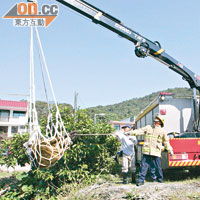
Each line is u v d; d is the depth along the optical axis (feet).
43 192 19.58
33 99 13.56
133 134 19.88
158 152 19.13
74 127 23.34
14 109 136.56
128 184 20.39
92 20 28.48
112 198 15.76
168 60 32.83
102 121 26.73
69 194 18.13
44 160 14.80
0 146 26.76
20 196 19.06
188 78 34.42
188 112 29.19
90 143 24.17
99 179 22.49
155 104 30.07
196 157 22.04
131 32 30.48
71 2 26.55
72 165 23.12
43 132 23.44
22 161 26.22
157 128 19.47
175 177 24.29
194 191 15.51
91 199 16.37
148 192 15.84
